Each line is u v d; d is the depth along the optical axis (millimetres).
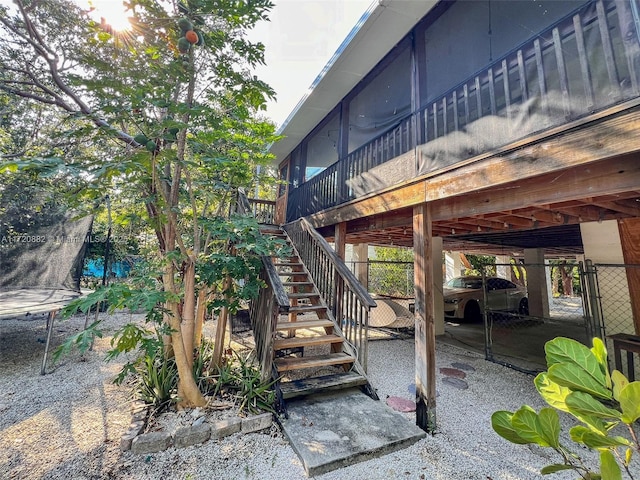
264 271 3871
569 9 3299
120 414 2914
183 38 2453
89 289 7129
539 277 9008
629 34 1885
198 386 3229
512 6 3688
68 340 2092
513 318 9055
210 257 3229
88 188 2295
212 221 3225
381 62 5008
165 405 2918
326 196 5934
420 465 2365
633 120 1781
